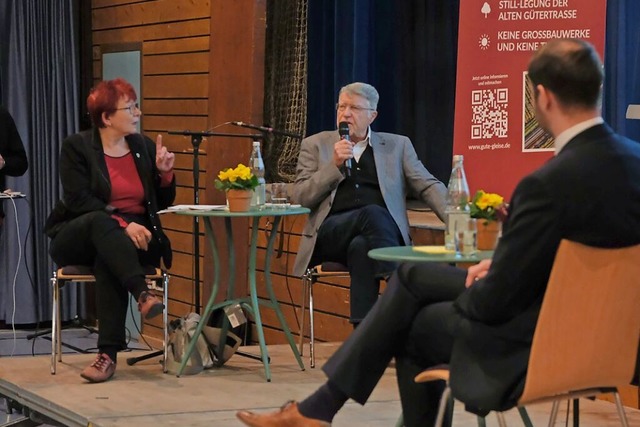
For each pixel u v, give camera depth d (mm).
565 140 3041
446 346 3301
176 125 8492
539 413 4738
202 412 4613
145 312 5016
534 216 2914
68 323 9555
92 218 5184
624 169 2971
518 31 5438
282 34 7914
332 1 7699
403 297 3398
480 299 3010
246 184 5121
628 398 5000
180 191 8430
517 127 5465
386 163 5559
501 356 3031
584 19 5332
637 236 2975
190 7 8273
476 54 5516
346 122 5426
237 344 5609
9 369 5551
